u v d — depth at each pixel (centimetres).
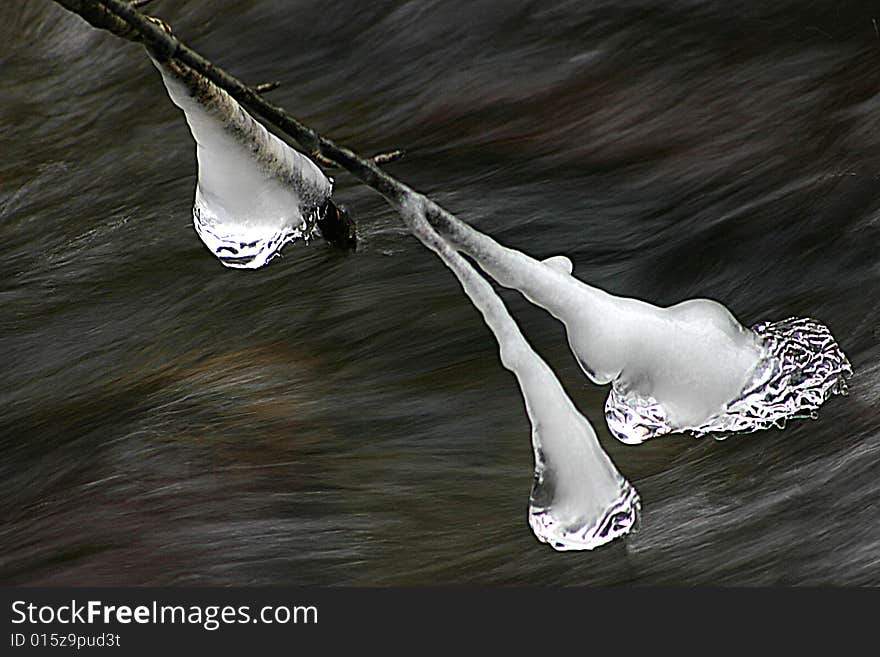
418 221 952
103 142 2381
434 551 1114
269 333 1540
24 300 1791
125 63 2628
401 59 2297
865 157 1675
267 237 1041
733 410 1112
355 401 1359
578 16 2211
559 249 1736
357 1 2409
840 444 1132
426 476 1227
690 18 2142
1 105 2627
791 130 1834
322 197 1065
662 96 2012
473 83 2183
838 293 1449
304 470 1236
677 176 1806
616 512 1044
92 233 1998
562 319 1038
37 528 1213
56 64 2730
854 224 1541
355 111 2258
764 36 2069
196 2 2648
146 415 1371
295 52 2448
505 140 2019
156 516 1184
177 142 2300
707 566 1048
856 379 1223
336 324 1529
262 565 1110
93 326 1681
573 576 1068
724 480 1141
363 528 1148
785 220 1609
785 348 1157
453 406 1343
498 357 1425
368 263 1641
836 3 2083
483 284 983
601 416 1288
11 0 2902
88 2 827
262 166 1009
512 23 2241
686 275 1616
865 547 1030
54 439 1390
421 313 1522
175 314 1653
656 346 1067
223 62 2536
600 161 1902
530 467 1236
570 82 2112
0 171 2319
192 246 1858
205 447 1284
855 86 1873
